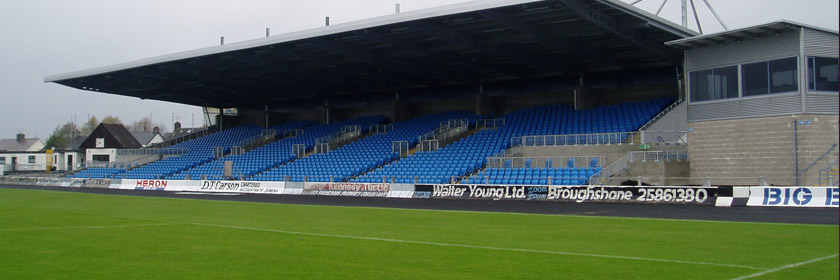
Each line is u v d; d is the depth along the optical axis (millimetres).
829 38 27906
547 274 11188
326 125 59406
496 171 36188
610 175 31234
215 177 49625
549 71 44594
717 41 30172
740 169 29422
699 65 31203
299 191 40938
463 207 27844
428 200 32906
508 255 13391
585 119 42250
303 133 58875
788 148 27688
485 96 51031
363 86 55531
